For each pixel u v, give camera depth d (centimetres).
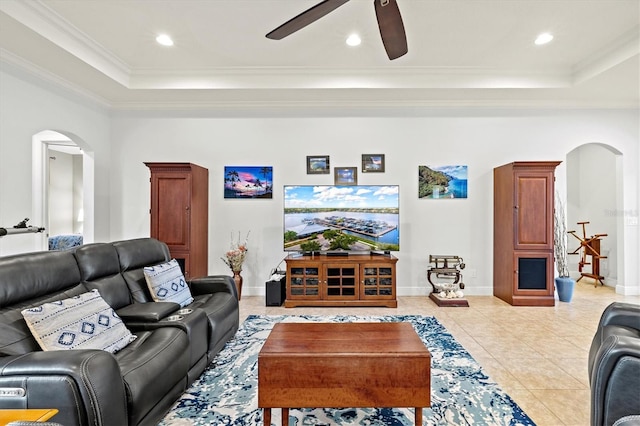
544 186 410
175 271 288
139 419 157
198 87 408
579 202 614
